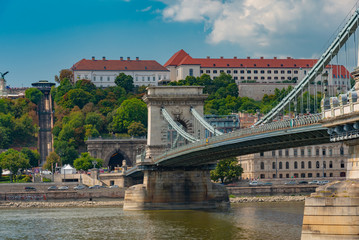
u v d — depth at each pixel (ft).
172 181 491.31
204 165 495.82
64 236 355.77
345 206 225.35
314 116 265.34
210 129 451.12
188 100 506.48
